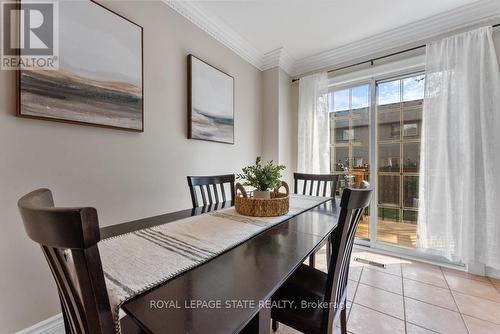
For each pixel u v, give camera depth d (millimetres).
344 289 1167
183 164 2041
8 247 1133
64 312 699
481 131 1957
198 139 2156
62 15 1262
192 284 604
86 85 1362
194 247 840
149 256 754
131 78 1601
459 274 2092
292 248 862
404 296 1761
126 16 1591
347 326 1444
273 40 2633
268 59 2992
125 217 1604
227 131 2518
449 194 2094
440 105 2162
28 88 1155
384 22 2291
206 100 2238
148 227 1081
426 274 2102
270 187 1405
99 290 380
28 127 1181
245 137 2834
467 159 1992
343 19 2244
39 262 1234
